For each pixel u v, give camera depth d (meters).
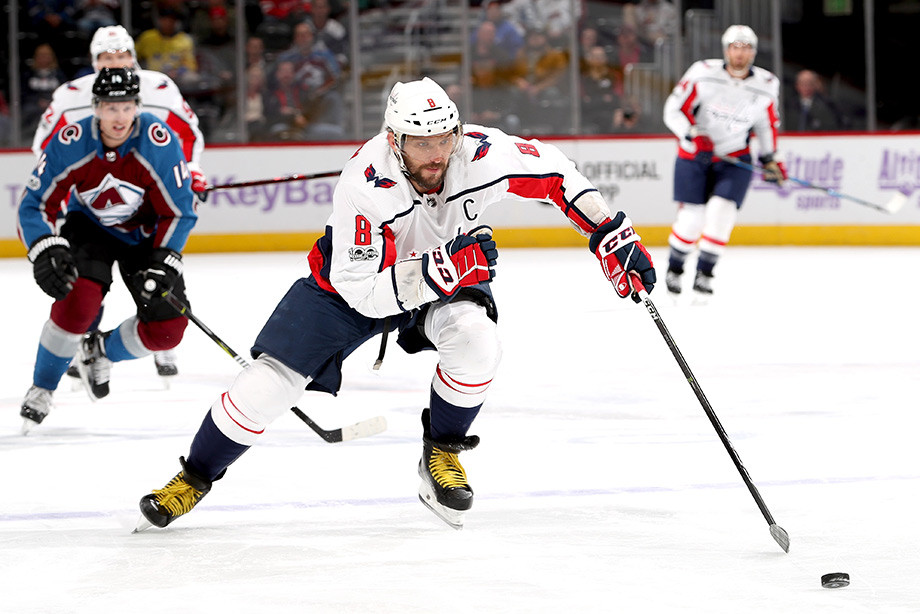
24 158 23.12
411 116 5.32
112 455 8.00
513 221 24.22
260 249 23.81
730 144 16.70
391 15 25.02
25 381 11.00
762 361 11.50
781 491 6.82
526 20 24.95
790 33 25.27
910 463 7.45
